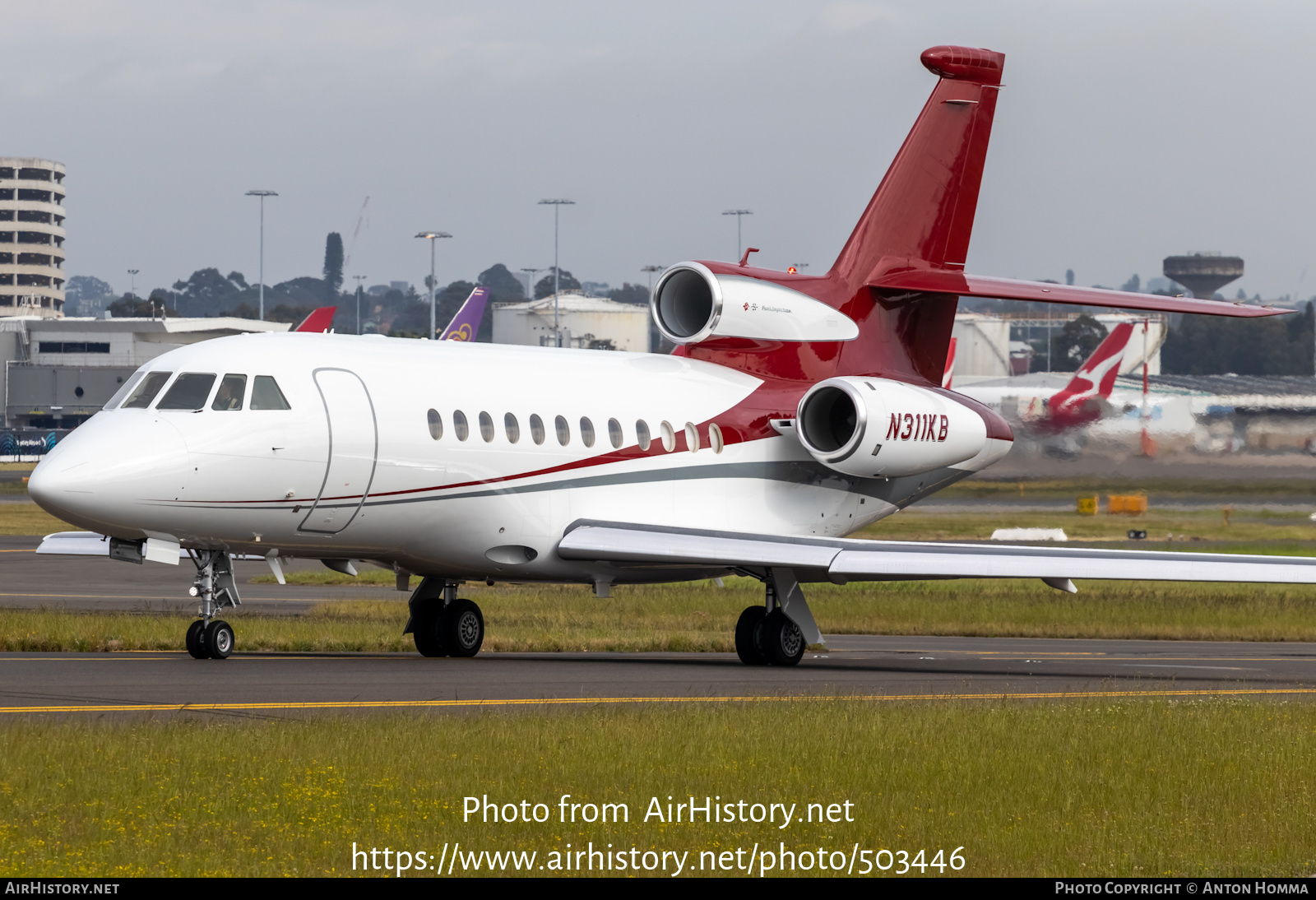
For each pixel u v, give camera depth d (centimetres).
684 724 4100
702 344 7600
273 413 5819
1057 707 4766
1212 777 3672
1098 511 15500
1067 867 2850
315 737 3706
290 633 6956
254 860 2736
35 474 5409
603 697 5025
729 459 7275
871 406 7162
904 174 7844
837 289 7738
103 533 5616
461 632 6769
